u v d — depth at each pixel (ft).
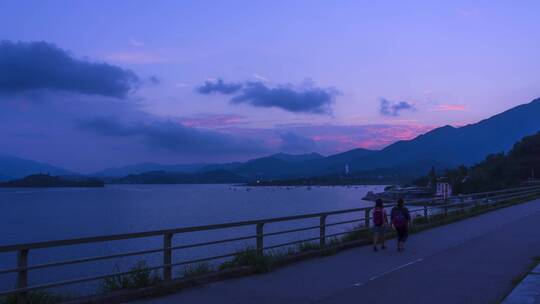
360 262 45.27
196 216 231.09
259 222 41.98
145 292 31.55
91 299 29.09
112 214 273.54
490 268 41.68
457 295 32.04
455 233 68.03
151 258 89.76
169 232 34.30
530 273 38.63
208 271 37.96
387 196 392.68
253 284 35.65
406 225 52.11
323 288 34.27
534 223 80.69
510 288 33.99
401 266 43.01
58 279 73.10
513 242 58.18
